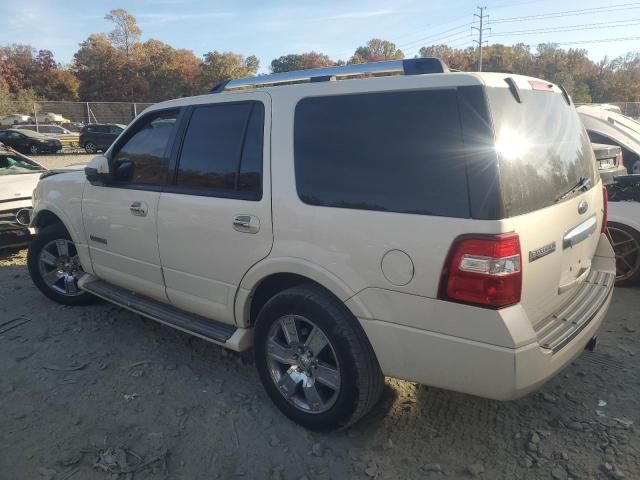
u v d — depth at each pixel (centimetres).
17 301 501
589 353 382
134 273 394
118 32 8212
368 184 257
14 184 649
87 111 3672
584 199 298
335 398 277
